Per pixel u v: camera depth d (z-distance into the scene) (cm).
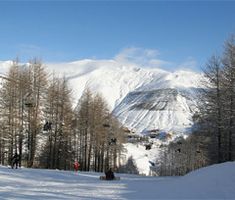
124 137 8438
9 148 5219
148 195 2141
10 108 5153
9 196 1795
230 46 4638
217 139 4853
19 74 5225
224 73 4603
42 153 5709
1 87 5197
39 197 1830
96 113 6462
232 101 4491
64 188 2456
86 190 2370
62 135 5609
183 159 10025
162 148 11931
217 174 2547
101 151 6869
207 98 4728
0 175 3041
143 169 11669
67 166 6197
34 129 5184
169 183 2875
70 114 5750
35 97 5234
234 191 2175
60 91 5572
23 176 3169
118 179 3756
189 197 2066
